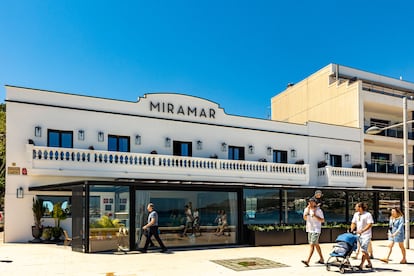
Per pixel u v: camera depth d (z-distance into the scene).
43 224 19.94
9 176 19.61
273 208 20.02
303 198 21.19
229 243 18.41
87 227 14.94
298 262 13.39
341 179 29.77
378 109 35.72
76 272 11.16
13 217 19.47
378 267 12.68
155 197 16.80
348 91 33.41
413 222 24.80
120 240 15.59
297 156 29.31
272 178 27.06
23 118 20.30
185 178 23.83
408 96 38.34
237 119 27.39
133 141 23.42
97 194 15.25
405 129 19.12
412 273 11.66
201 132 25.81
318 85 36.84
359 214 12.55
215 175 24.91
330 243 19.97
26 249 16.22
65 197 20.61
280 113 42.06
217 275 11.02
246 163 26.14
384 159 36.50
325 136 30.72
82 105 22.06
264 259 13.95
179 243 17.08
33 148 19.83
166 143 24.44
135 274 10.98
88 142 22.00
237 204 18.94
